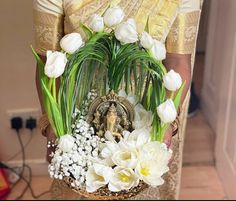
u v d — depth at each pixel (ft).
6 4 3.08
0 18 3.16
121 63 2.49
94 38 2.47
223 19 4.97
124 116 2.58
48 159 2.89
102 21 2.46
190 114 5.90
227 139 4.73
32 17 2.97
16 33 3.19
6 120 3.76
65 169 2.47
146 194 4.33
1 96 3.54
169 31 2.88
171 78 2.40
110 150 2.45
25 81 3.46
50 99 2.43
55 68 2.28
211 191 4.95
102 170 2.40
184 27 2.91
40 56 2.70
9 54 3.34
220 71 5.24
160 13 2.76
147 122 2.57
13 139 3.96
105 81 2.59
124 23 2.43
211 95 5.72
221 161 4.99
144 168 2.41
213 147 5.51
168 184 4.28
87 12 2.69
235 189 4.46
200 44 5.30
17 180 4.71
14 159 4.28
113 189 2.41
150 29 2.74
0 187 4.63
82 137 2.53
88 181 2.43
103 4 2.69
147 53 2.48
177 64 2.92
